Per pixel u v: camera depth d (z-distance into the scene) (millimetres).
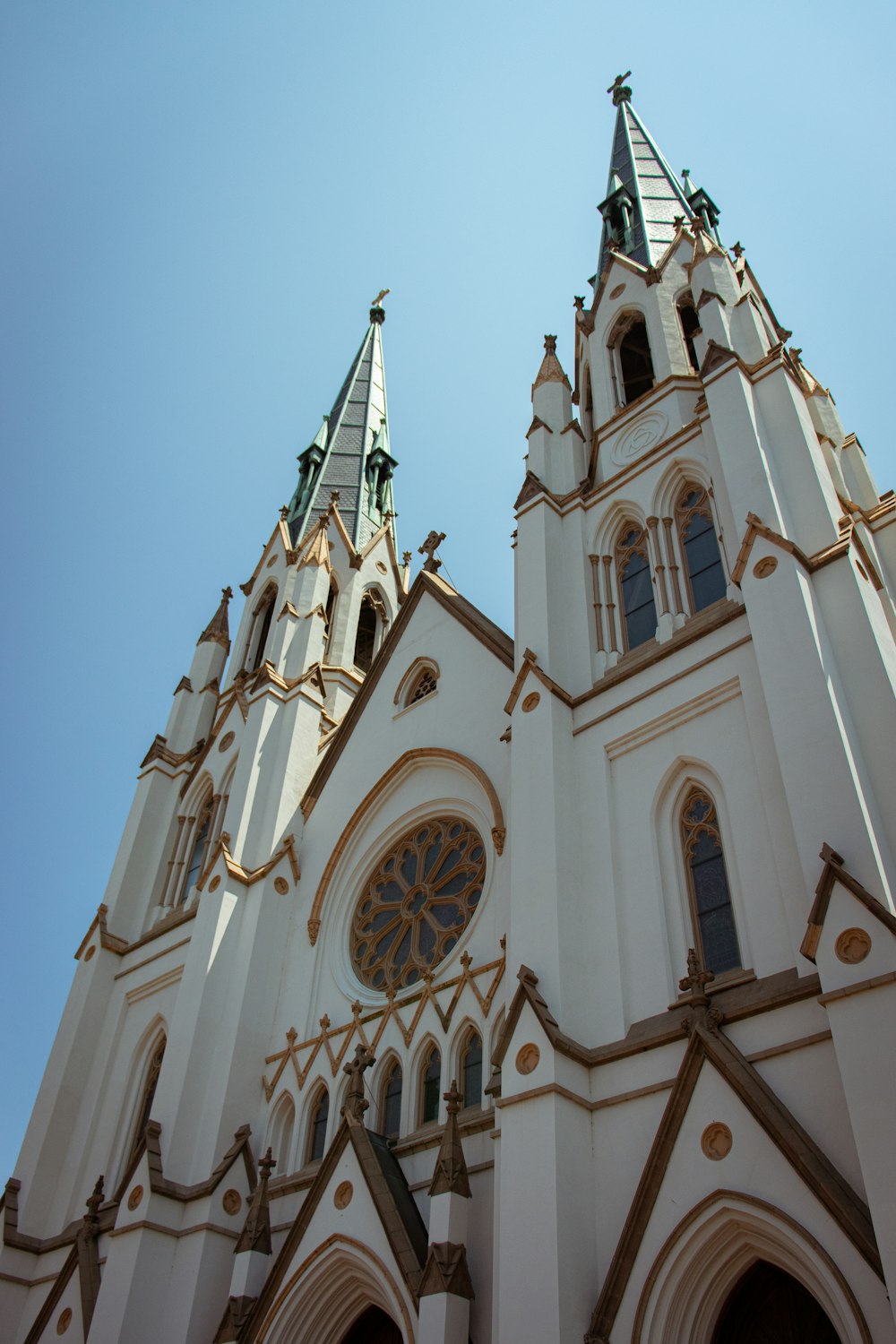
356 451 57594
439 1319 18391
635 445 31703
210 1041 29141
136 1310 23859
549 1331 16234
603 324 37688
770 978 18375
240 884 32562
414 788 32156
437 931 28109
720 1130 16953
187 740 45156
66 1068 34531
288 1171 26203
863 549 23672
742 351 29547
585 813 23734
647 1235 16828
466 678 33094
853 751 18844
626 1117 18688
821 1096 16375
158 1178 25844
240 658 46375
